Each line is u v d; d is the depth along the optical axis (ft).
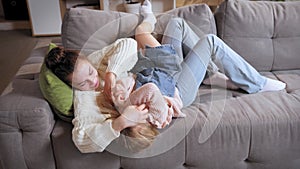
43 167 4.10
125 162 4.14
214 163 4.34
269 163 4.49
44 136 3.91
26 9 12.82
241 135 4.16
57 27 12.02
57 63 3.96
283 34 5.76
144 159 4.14
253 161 4.45
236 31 5.67
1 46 11.05
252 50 5.71
